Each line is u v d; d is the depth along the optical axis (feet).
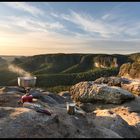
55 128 44.55
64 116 51.16
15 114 46.52
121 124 61.05
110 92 100.73
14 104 57.00
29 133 41.45
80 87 108.99
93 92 103.50
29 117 45.78
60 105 75.15
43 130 42.96
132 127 63.82
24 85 57.16
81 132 46.62
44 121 45.47
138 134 61.16
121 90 102.94
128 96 99.96
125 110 91.97
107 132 50.75
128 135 57.93
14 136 40.11
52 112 51.55
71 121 49.67
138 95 110.32
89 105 101.50
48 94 86.69
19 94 69.62
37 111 49.26
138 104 97.86
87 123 51.62
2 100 59.98
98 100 101.65
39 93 80.59
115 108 95.50
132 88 114.52
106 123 59.00
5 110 48.93
